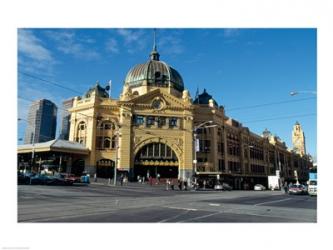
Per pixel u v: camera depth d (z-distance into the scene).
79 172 57.66
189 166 59.12
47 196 23.09
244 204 23.19
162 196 30.14
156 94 60.59
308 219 14.54
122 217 13.88
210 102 66.00
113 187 42.44
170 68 67.62
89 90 65.44
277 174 73.06
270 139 100.00
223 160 66.56
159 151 59.19
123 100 58.62
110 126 59.06
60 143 53.25
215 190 53.44
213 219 14.02
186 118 61.03
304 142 130.12
